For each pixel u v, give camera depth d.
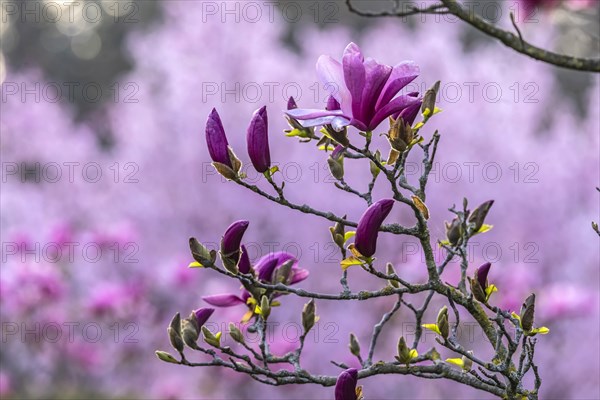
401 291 2.07
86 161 13.17
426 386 7.96
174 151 9.60
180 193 9.51
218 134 2.07
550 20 3.55
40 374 9.73
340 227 2.12
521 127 9.66
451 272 6.88
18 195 11.80
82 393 9.90
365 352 8.08
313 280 8.52
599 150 9.41
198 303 8.66
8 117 13.15
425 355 2.18
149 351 8.90
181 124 9.64
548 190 8.87
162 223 9.51
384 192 8.49
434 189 8.62
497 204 8.79
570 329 7.25
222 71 9.80
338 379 2.02
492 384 2.10
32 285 8.30
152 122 9.91
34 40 31.48
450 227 2.16
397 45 9.64
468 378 2.13
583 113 14.84
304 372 2.15
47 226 9.94
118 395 10.05
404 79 1.95
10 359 9.80
